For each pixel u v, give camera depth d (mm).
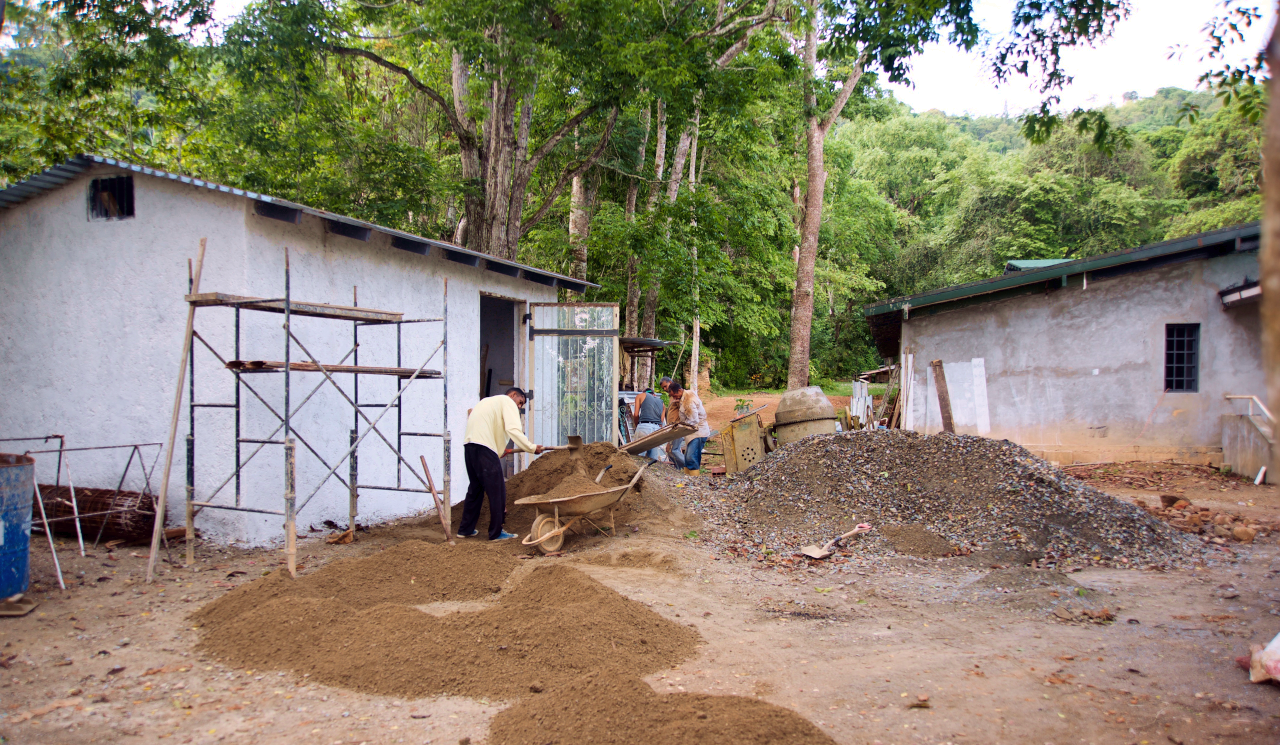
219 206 7172
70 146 13242
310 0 12930
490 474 7562
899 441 9922
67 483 7879
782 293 36781
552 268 22031
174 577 6160
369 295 8594
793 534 8336
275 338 7375
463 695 4020
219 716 3766
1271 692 4156
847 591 6453
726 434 12508
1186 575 6859
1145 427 13680
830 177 37344
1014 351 14211
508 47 12695
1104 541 7645
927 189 50938
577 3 12484
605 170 21984
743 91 15562
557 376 11438
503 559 6594
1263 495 11047
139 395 7527
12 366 8211
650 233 18562
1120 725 3773
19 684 4074
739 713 3564
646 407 13234
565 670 4262
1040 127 9859
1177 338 13727
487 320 13734
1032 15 9484
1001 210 38031
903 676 4375
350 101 18672
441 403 9812
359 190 16609
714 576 6789
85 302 7812
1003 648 4949
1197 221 31344
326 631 4637
